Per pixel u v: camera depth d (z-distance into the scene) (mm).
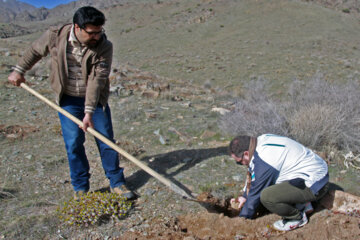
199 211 3605
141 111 7164
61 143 5492
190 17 57844
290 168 3041
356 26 46781
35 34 64812
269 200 3066
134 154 4980
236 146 3131
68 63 3338
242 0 60188
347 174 4320
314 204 3498
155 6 72312
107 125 3654
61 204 3719
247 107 6504
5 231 3195
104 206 3463
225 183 4125
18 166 4566
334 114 5383
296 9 53125
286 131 5398
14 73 3627
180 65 25422
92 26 3004
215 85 17766
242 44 35969
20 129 5844
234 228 3322
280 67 23328
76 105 3559
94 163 4773
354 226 3061
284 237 3047
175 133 5863
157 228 3291
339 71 21766
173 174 4375
